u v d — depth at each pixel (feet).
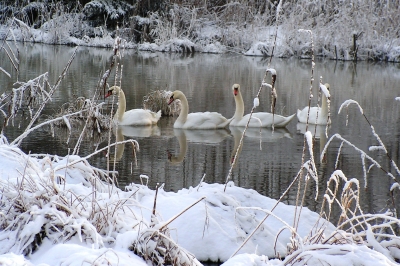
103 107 53.98
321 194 28.99
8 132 41.50
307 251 13.92
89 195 18.57
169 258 15.11
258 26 124.36
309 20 116.78
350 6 115.65
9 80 67.36
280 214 20.66
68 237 15.47
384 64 106.42
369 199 28.22
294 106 59.11
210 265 18.22
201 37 129.70
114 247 15.17
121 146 39.55
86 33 135.95
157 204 19.89
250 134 45.80
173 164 35.06
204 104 58.59
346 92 68.64
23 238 15.33
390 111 55.72
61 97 57.31
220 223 19.30
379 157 37.42
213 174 32.73
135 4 135.03
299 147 40.68
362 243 15.47
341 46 113.29
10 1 137.28
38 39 131.75
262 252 18.75
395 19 112.88
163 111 54.70
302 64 104.06
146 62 99.96
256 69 93.04
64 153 36.24
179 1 134.31
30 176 16.90
